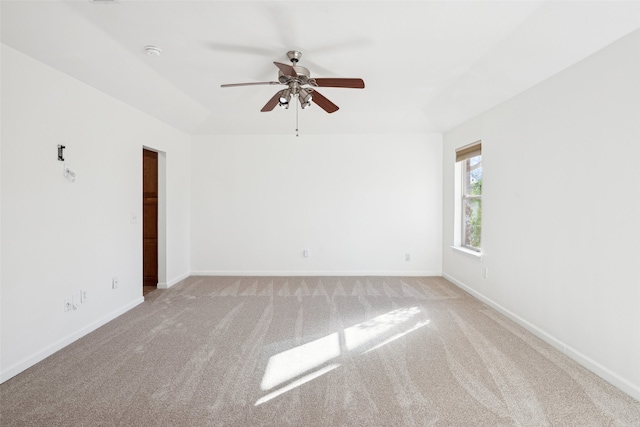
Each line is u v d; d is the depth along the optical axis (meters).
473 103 3.83
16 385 2.28
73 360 2.63
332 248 5.51
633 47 2.11
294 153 5.50
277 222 5.53
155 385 2.27
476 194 4.62
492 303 3.85
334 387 2.24
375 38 2.52
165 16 2.23
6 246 2.39
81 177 3.11
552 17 2.21
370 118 4.81
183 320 3.50
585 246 2.50
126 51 2.72
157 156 4.78
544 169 2.95
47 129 2.73
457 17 2.24
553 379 2.32
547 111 2.91
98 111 3.35
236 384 2.28
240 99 4.08
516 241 3.37
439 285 4.88
